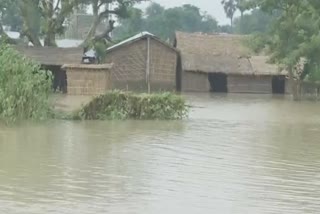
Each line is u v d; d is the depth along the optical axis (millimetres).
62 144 26547
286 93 85562
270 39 69938
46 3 83438
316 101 65938
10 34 108125
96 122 36094
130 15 88312
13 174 19625
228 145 27453
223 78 87188
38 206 15633
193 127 34812
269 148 26703
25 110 35406
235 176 20078
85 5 87500
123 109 37969
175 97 39031
